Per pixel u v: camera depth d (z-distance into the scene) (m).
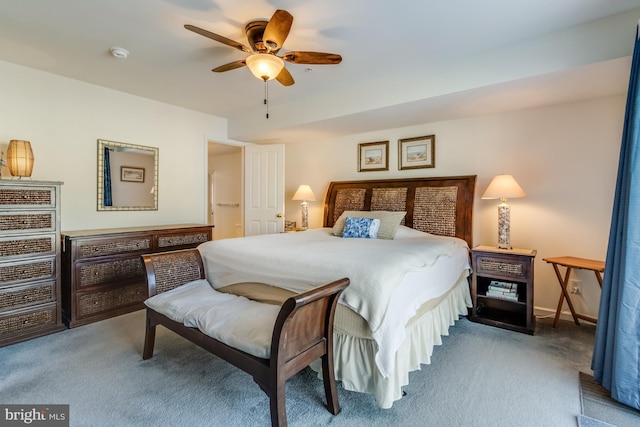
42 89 2.92
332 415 1.61
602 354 1.85
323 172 4.62
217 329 1.62
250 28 2.10
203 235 3.78
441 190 3.44
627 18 1.96
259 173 4.83
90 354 2.24
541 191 3.01
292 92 3.47
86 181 3.23
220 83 3.21
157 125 3.82
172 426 1.52
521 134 3.10
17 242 2.41
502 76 2.41
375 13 1.99
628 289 1.65
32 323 2.49
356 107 3.21
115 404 1.68
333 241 2.88
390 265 1.81
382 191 3.85
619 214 1.78
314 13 1.99
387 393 1.58
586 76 2.29
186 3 1.89
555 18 2.03
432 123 3.63
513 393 1.79
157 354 2.25
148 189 3.76
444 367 2.09
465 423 1.54
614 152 2.68
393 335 1.58
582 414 1.61
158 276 2.25
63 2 1.87
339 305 1.76
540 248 3.02
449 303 2.59
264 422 1.55
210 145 5.48
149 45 2.41
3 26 2.15
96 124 3.29
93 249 2.84
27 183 2.44
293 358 1.45
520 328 2.67
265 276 2.06
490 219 3.29
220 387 1.84
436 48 2.45
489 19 2.04
